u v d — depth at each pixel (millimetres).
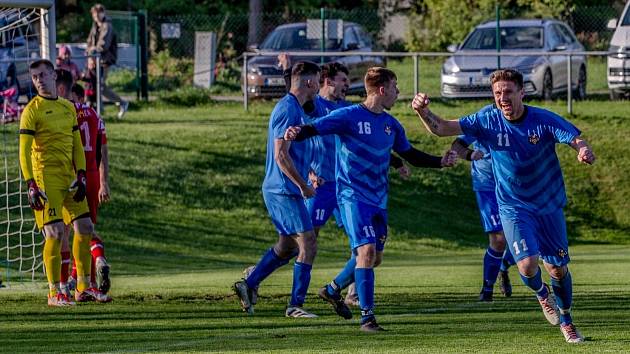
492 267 26031
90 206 26406
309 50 65812
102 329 21344
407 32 89000
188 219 47000
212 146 53875
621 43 63719
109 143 53125
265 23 94625
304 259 23094
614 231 51094
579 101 63906
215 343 19281
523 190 19688
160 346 18969
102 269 25562
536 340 19203
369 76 21156
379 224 21484
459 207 52000
